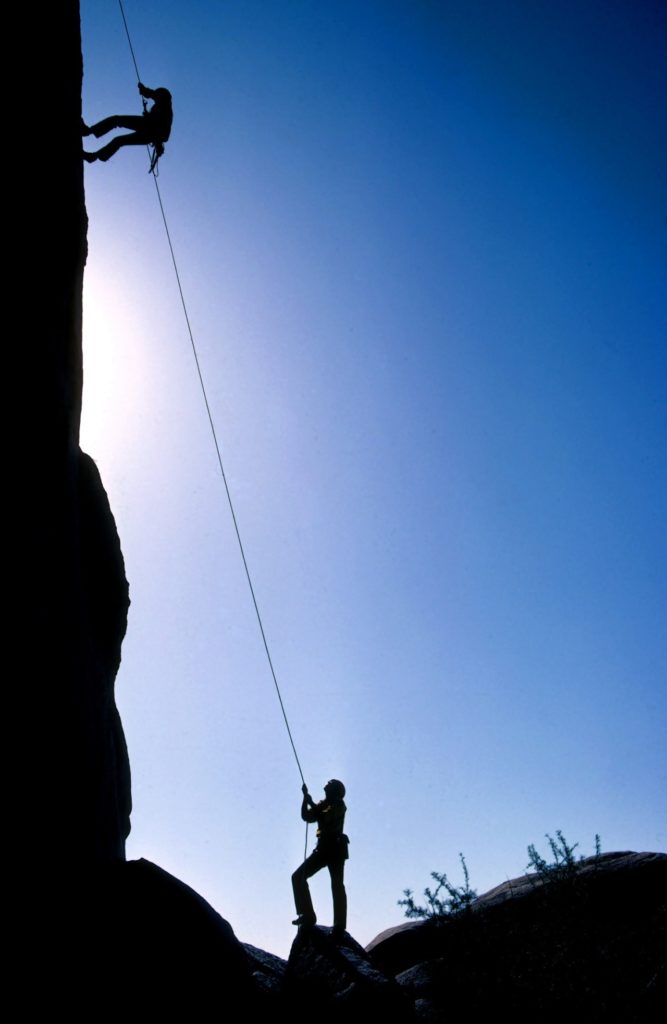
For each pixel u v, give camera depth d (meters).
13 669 5.95
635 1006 9.55
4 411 6.20
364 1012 8.61
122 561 11.12
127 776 11.70
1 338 6.29
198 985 6.09
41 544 6.75
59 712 6.88
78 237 8.59
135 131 9.98
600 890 12.28
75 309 8.60
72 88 8.77
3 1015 5.09
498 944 10.70
